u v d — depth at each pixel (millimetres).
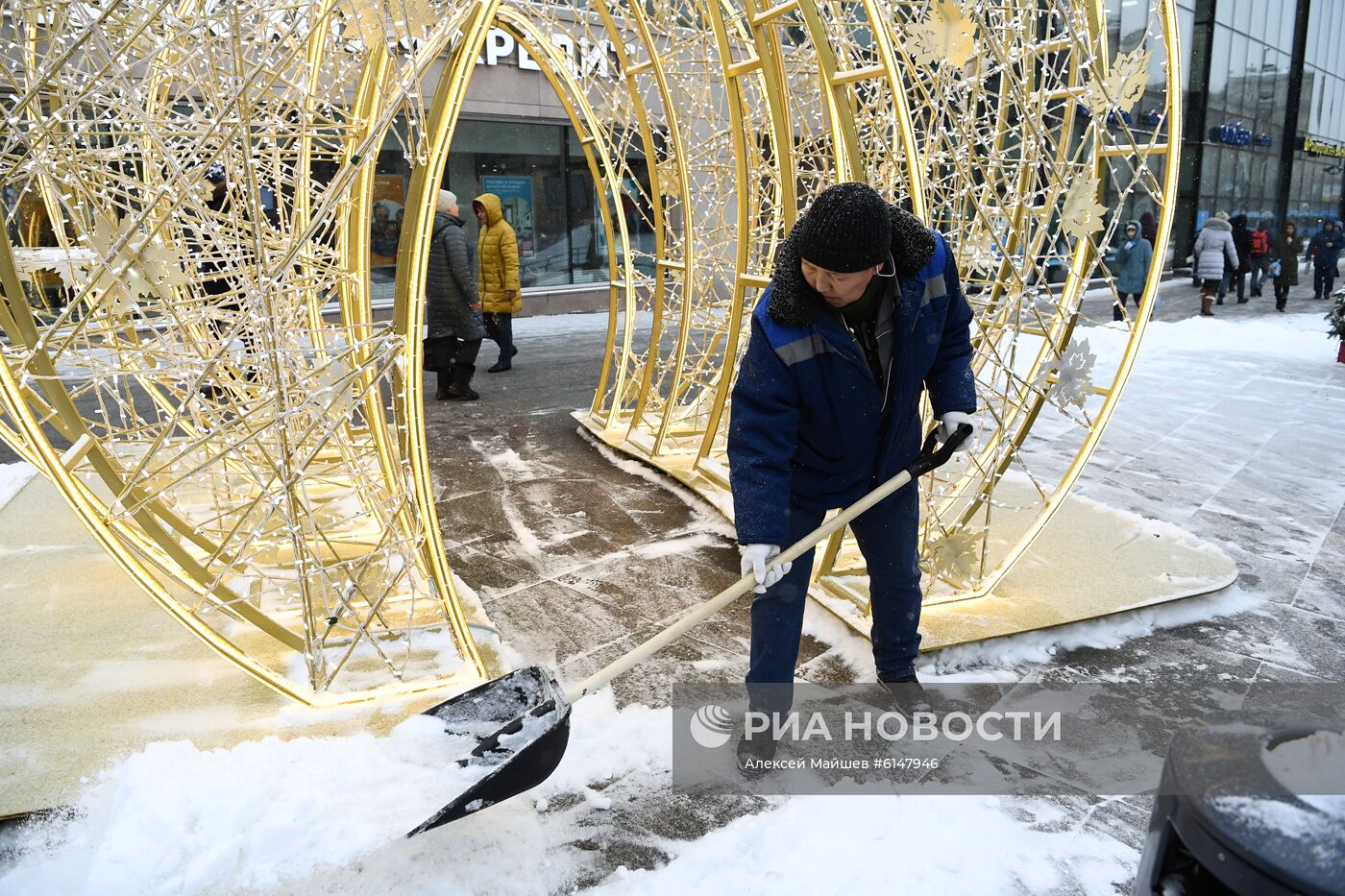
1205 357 8953
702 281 5410
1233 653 2896
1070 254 3084
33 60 2234
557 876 1869
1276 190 25031
